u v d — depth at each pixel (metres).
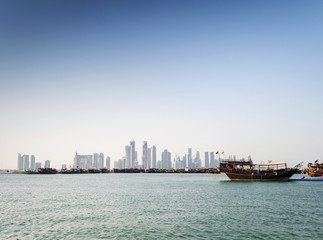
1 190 89.94
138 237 31.12
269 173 117.94
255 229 33.97
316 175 134.38
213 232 32.78
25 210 48.62
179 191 82.06
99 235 32.03
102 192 80.88
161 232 33.03
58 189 93.19
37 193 79.12
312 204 53.12
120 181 149.50
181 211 46.34
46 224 37.66
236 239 30.08
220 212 45.09
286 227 34.81
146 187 100.06
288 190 80.81
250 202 56.28
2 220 40.34
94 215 43.50
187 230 33.81
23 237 31.58
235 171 121.81
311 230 33.38
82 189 92.56
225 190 83.00
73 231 33.91
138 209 48.69
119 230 34.09
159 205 53.09
